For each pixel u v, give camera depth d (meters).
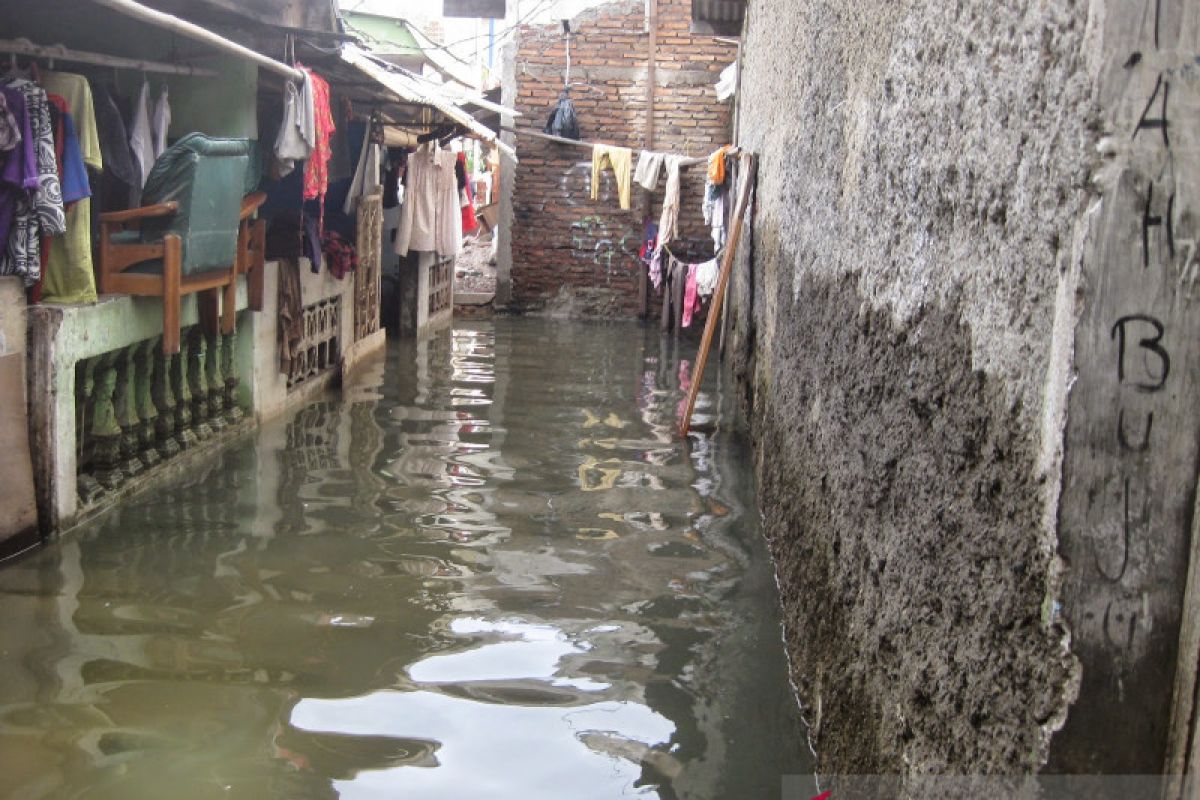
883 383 3.83
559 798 3.99
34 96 5.84
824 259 5.50
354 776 4.09
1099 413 2.26
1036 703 2.35
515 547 6.65
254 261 8.98
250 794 3.95
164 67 7.74
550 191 18.08
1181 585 2.26
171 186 7.04
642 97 17.80
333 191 12.73
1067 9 2.37
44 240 6.28
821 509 4.89
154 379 7.80
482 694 4.77
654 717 4.60
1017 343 2.56
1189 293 2.22
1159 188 2.21
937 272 3.25
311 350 11.09
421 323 15.56
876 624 3.60
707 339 10.04
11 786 3.94
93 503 6.83
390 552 6.48
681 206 17.86
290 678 4.86
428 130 15.06
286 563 6.23
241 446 8.80
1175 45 2.20
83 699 4.60
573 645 5.30
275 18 9.88
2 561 6.04
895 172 3.84
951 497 2.96
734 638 5.42
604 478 8.28
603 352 14.59
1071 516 2.27
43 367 6.24
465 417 10.26
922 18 3.54
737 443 9.58
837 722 3.94
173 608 5.56
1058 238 2.36
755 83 11.80
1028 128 2.55
